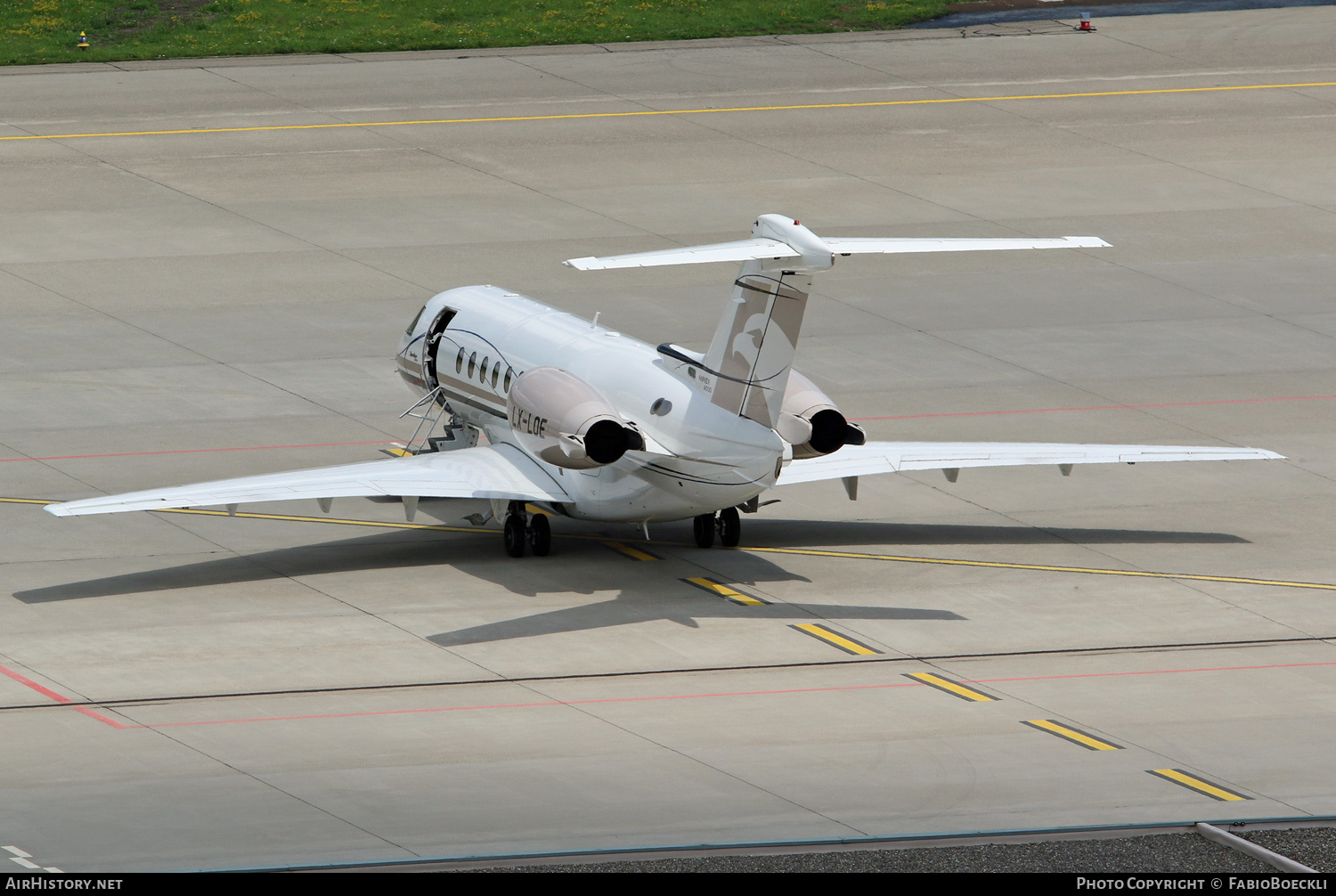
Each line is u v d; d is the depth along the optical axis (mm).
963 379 144125
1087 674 89062
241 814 69688
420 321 123750
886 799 72750
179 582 98750
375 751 77000
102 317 151125
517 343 111875
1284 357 151625
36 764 74438
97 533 106688
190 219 178000
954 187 196250
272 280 162375
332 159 199625
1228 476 124312
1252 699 86188
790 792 73375
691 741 79062
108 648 88375
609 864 64812
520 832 68375
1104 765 77375
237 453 122250
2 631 90125
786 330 90938
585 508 101312
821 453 96000
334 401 134500
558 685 85688
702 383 96000
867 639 93125
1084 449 109875
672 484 95875
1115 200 193750
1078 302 165000
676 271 169000
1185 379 145375
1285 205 194125
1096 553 108188
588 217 182500
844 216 185250
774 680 87062
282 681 85000
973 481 122688
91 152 197875
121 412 129750
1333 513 116875
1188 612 98438
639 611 96312
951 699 85250
